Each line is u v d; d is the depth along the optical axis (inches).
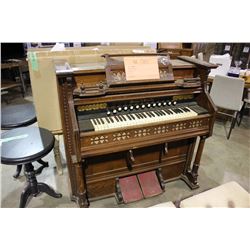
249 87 111.0
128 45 90.4
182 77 66.4
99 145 53.2
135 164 72.6
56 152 79.7
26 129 65.5
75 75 54.7
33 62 61.0
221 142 111.7
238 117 136.6
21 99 155.8
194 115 62.3
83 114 56.9
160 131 58.7
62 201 71.5
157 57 61.0
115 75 55.6
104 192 72.1
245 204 47.3
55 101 67.4
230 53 157.5
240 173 88.7
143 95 58.1
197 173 80.5
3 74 160.2
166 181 80.8
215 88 110.7
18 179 81.0
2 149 55.3
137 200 71.4
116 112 59.5
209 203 47.3
